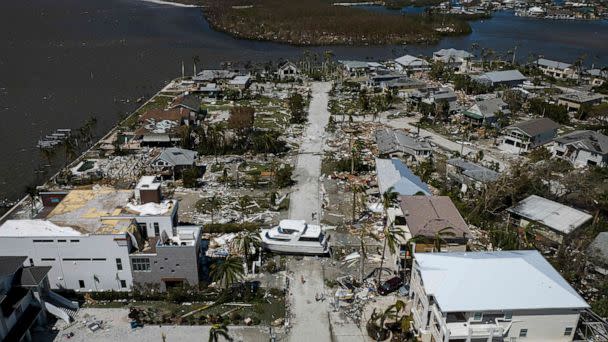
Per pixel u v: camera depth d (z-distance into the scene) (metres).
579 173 88.94
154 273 60.12
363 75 180.75
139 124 115.88
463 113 129.38
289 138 116.06
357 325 56.38
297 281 64.12
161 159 92.69
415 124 128.50
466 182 87.62
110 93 150.25
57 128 118.75
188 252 58.97
